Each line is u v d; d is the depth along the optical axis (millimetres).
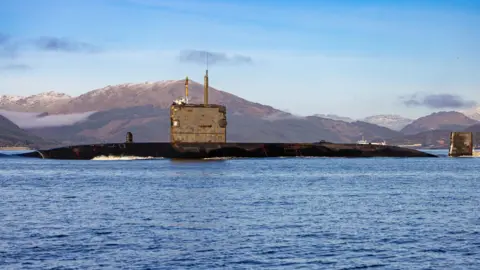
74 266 42406
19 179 110188
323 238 51094
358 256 45281
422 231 54312
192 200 75125
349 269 42125
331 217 61750
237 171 126562
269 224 57500
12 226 56219
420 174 126250
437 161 189250
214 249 47094
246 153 169125
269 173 122312
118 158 166250
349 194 83250
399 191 88125
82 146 177000
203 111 156875
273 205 70500
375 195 82188
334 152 182375
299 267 42406
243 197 78438
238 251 46531
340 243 49281
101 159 169375
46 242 49281
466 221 59656
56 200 75875
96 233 52938
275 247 47781
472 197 80438
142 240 50125
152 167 137125
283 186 94250
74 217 61469
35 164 160625
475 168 149250
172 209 67062
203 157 158875
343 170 136000
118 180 104438
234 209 67125
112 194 82250
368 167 149625
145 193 83250
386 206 70312
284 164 155000
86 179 107750
